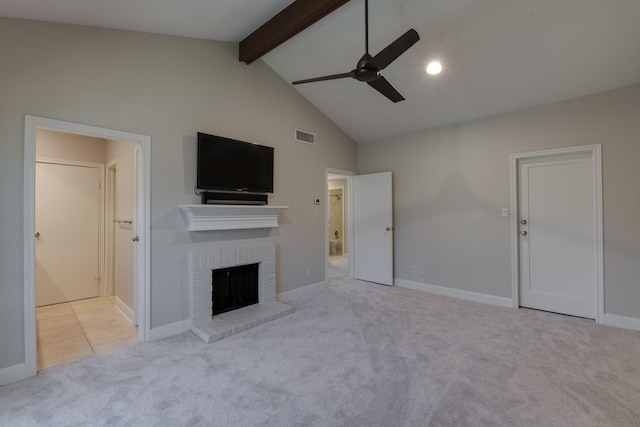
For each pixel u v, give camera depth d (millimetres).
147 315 2812
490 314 3520
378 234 4992
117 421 1756
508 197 3775
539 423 1720
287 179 4094
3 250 2131
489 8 2475
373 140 5117
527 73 3100
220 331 2873
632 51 2660
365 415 1796
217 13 2689
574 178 3424
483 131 3975
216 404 1900
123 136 2656
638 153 3012
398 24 2799
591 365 2346
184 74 3062
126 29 2668
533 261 3705
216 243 3303
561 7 2361
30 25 2225
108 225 4273
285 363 2400
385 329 3082
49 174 3879
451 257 4270
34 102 2227
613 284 3152
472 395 1979
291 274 4160
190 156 3100
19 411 1839
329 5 2506
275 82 3939
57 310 3688
